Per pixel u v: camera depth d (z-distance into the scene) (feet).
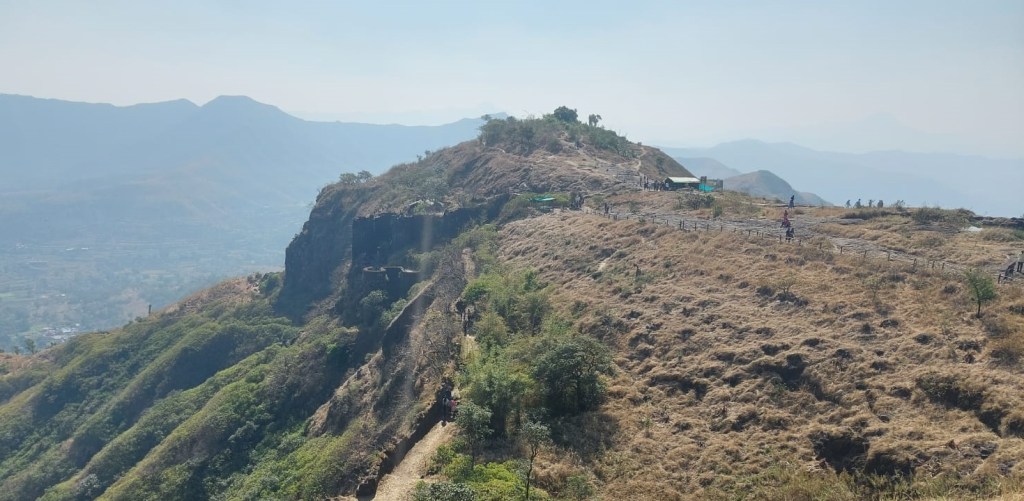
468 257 222.89
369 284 253.24
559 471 87.30
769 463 80.38
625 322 127.95
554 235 206.69
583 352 107.24
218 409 199.41
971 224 150.92
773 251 139.23
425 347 145.18
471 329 147.02
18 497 242.78
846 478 74.08
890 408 81.66
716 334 112.27
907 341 92.79
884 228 151.23
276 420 192.75
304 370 210.59
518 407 104.37
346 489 103.76
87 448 262.26
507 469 90.12
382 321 209.67
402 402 126.72
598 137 409.49
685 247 156.25
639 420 97.25
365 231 305.73
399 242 291.99
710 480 80.74
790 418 86.99
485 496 82.38
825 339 99.09
